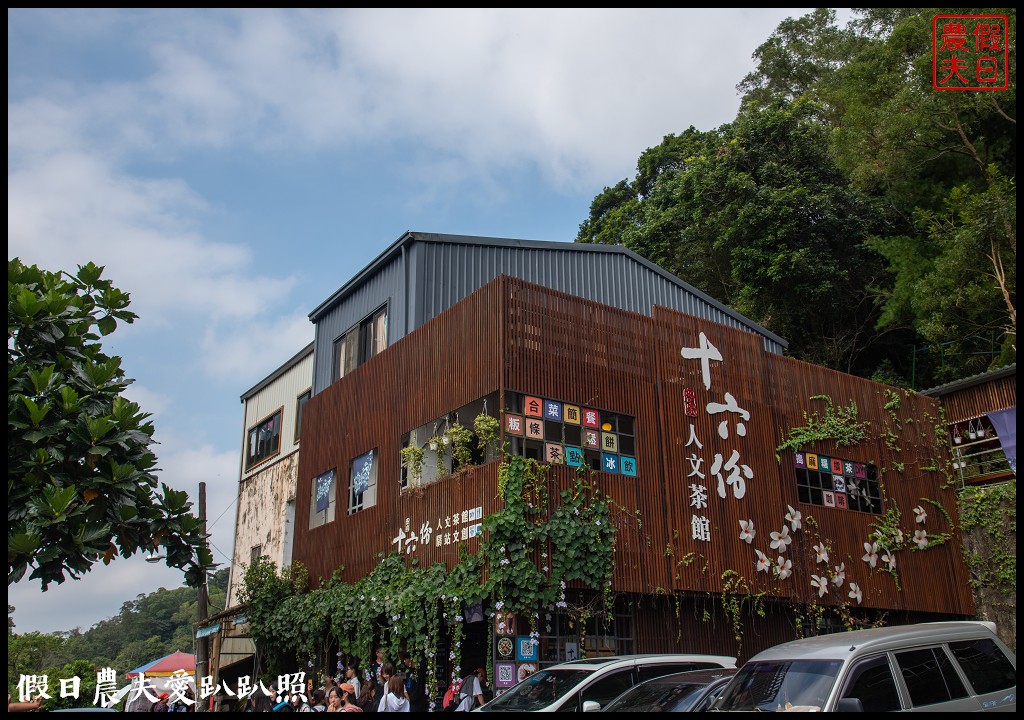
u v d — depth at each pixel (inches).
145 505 344.8
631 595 481.1
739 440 561.0
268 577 636.7
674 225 1058.7
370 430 587.5
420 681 465.1
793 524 565.6
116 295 362.6
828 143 968.9
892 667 249.1
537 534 439.2
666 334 552.7
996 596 645.3
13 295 333.7
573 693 309.6
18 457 317.1
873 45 1074.1
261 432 919.0
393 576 503.8
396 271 641.0
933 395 719.1
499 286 480.1
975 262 714.8
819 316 1002.7
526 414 466.6
